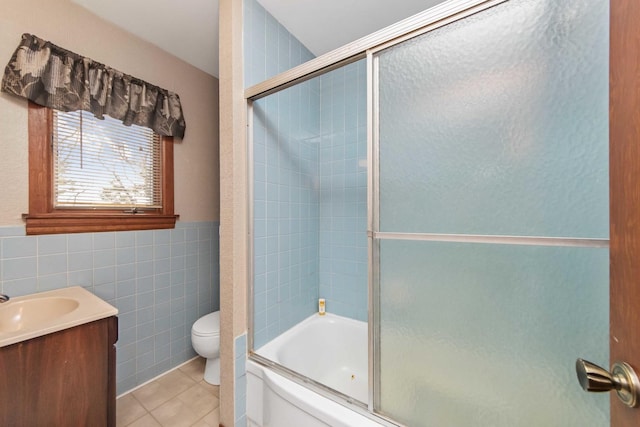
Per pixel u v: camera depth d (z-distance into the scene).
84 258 1.55
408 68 1.00
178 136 2.01
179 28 1.73
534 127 0.79
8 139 1.29
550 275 0.78
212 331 1.79
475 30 0.87
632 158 0.40
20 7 1.31
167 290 1.99
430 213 0.97
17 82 1.27
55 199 1.46
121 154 1.74
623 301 0.41
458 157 0.91
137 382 1.81
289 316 1.80
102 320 1.20
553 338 0.78
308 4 1.52
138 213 1.83
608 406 0.71
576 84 0.73
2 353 0.93
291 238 1.81
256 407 1.39
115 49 1.69
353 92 1.96
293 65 1.79
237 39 1.38
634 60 0.40
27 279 1.35
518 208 0.82
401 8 1.56
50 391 1.04
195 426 1.48
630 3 0.41
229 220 1.39
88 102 1.52
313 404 1.12
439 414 0.95
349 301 2.00
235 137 1.38
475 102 0.88
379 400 1.06
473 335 0.90
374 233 1.07
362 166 1.93
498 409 0.85
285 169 1.75
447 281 0.94
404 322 1.02
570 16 0.74
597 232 0.72
